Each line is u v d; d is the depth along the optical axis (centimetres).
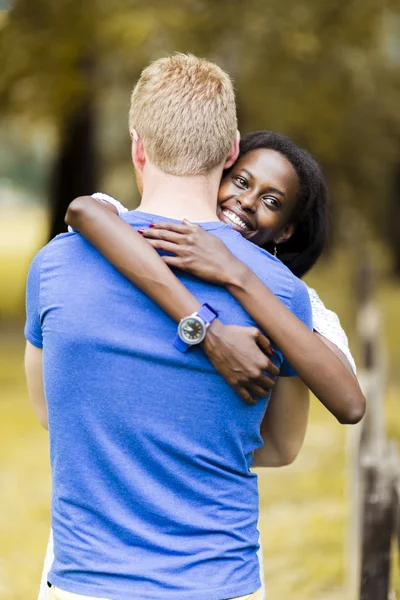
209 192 300
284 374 305
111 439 276
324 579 738
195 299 277
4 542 852
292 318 284
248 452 288
